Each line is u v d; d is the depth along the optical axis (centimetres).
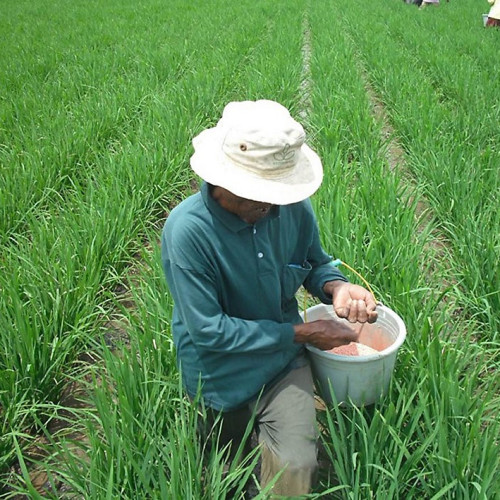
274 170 201
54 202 550
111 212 471
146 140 637
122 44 1267
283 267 240
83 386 356
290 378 242
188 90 817
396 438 234
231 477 234
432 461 241
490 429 258
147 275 382
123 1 2248
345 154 628
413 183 604
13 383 312
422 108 731
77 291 384
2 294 364
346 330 240
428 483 249
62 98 831
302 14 1948
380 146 643
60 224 482
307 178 211
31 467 302
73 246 432
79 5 2139
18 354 330
